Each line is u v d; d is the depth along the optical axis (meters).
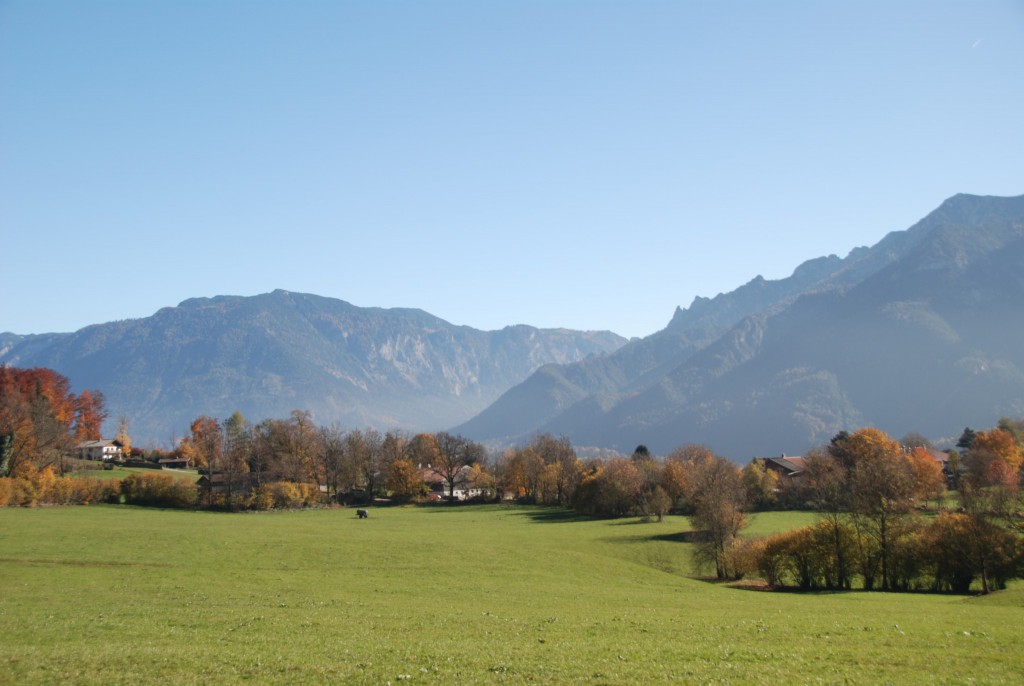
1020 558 70.50
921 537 76.38
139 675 29.52
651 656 31.67
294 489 157.50
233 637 38.47
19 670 30.14
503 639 37.69
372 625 42.78
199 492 146.50
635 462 175.25
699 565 92.12
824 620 44.44
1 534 83.69
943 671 28.36
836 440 173.62
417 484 186.38
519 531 117.75
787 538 82.25
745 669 28.78
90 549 75.31
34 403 145.12
